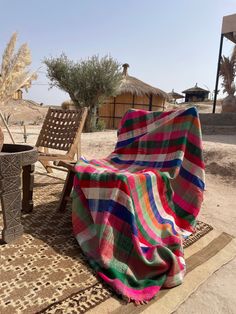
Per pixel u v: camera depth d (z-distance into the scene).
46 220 2.88
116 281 1.91
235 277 2.17
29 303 1.71
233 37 12.18
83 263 2.17
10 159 2.29
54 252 2.29
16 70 3.35
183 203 2.77
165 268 2.04
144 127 3.39
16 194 2.39
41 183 4.16
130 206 2.22
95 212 2.38
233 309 1.82
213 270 2.22
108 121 18.09
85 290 1.86
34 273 2.00
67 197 3.07
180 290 1.96
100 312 1.69
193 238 2.69
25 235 2.54
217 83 12.18
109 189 2.34
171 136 2.94
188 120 2.85
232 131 9.88
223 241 2.70
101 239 2.18
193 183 2.75
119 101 17.75
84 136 10.51
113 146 7.83
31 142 8.99
